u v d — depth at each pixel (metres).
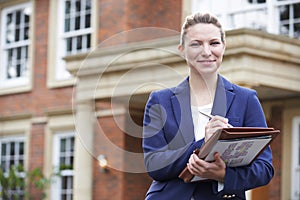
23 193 15.64
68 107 15.47
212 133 2.67
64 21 16.06
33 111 16.20
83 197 13.54
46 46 16.23
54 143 15.73
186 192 2.80
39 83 16.22
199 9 13.73
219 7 13.52
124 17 14.34
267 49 10.91
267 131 2.61
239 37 10.66
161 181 2.86
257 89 11.71
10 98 16.80
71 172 15.34
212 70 2.81
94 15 14.98
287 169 12.92
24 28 16.98
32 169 16.03
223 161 2.69
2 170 15.89
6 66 17.17
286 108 13.00
